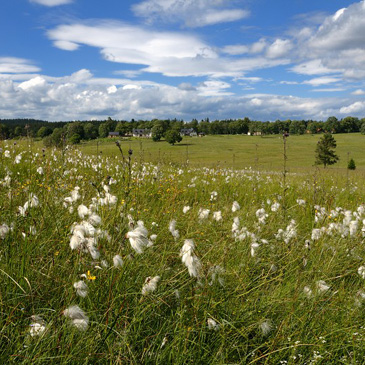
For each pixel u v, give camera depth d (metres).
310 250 4.70
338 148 105.62
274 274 4.21
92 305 2.86
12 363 2.28
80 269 3.14
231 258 4.21
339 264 4.67
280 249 4.91
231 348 2.88
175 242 4.36
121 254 3.39
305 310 3.41
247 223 5.93
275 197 9.14
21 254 3.21
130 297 3.13
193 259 2.96
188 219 5.56
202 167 15.93
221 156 81.88
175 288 3.49
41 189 5.70
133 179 7.59
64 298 2.93
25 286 2.91
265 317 3.35
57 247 3.73
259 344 3.04
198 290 3.31
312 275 4.12
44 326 2.47
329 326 3.23
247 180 13.10
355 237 5.31
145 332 2.91
